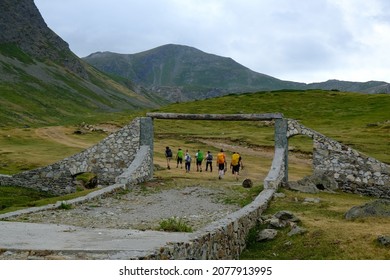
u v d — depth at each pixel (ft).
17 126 347.77
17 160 160.86
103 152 111.86
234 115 108.47
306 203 77.51
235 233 54.24
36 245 38.09
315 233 55.72
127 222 65.10
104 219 67.56
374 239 51.39
